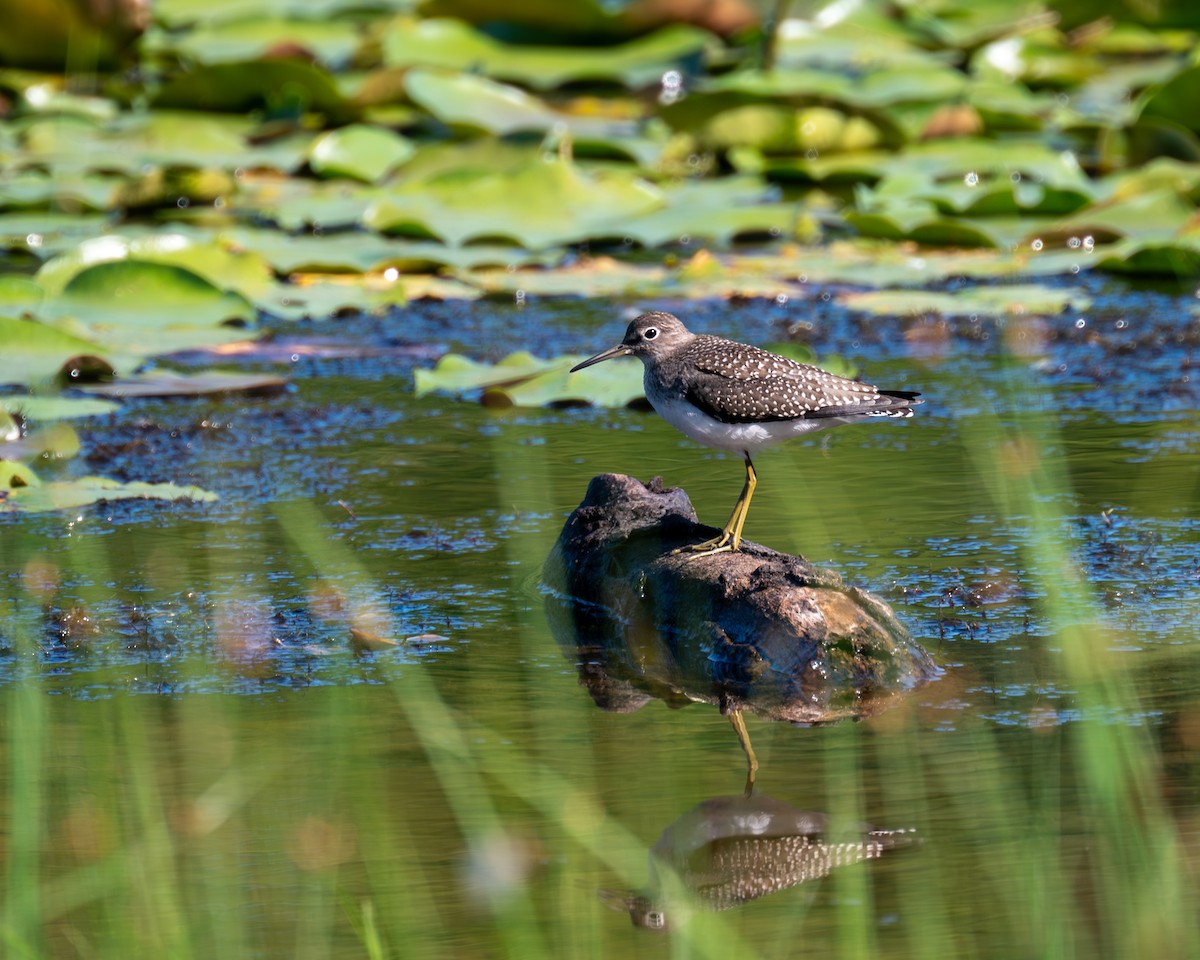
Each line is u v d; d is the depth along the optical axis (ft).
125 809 26.71
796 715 30.66
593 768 28.22
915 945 22.48
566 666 33.12
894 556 37.99
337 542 39.65
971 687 31.40
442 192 68.85
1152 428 47.24
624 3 94.99
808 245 67.87
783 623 32.55
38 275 57.16
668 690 32.04
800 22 92.17
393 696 31.42
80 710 30.68
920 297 59.36
